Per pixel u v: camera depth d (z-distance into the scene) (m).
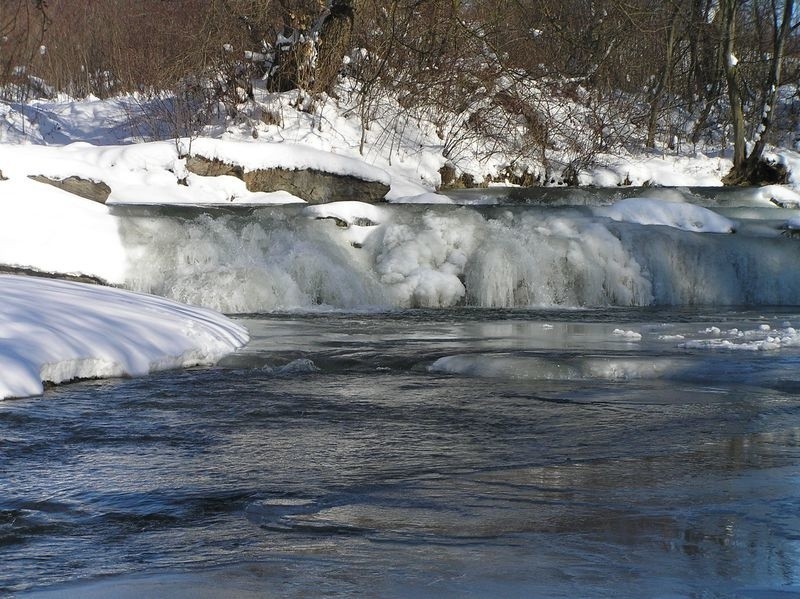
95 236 16.61
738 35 35.84
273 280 17.20
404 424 7.91
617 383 9.84
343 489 5.97
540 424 7.91
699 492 5.82
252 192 22.25
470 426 7.84
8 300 10.50
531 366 10.42
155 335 10.84
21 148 18.30
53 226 16.30
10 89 31.00
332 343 12.39
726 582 4.26
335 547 4.86
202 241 17.38
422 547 4.83
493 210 20.31
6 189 16.52
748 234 21.70
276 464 6.62
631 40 34.75
